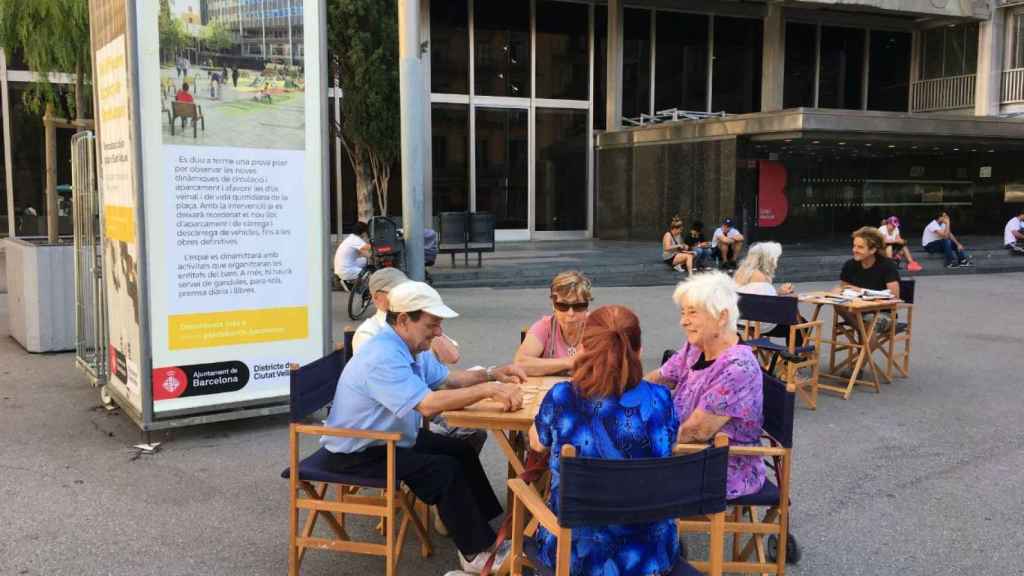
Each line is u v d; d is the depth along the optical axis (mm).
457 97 24453
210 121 5746
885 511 4980
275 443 6070
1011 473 5676
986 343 10500
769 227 25219
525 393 4246
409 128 9750
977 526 4762
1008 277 18531
